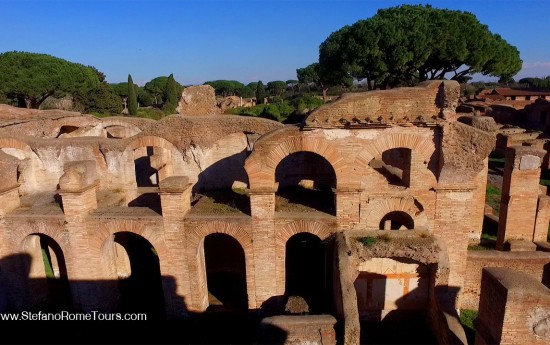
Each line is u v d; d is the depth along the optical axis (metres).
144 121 27.38
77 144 19.92
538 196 19.36
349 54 42.06
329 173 21.38
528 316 9.02
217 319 16.59
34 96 52.16
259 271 15.87
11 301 17.20
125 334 15.81
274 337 12.50
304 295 16.64
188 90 33.34
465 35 38.69
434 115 14.05
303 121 14.48
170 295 16.39
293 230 15.41
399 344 14.38
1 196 16.06
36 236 17.62
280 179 21.34
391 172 17.59
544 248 18.06
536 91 85.19
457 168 14.35
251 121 20.84
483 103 65.81
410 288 15.50
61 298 18.64
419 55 38.84
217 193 20.78
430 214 15.16
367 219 15.38
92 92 65.44
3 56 50.59
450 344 11.97
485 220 24.22
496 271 9.91
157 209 16.58
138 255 21.78
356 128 14.37
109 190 20.27
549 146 37.09
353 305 12.16
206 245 20.39
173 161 21.55
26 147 19.83
